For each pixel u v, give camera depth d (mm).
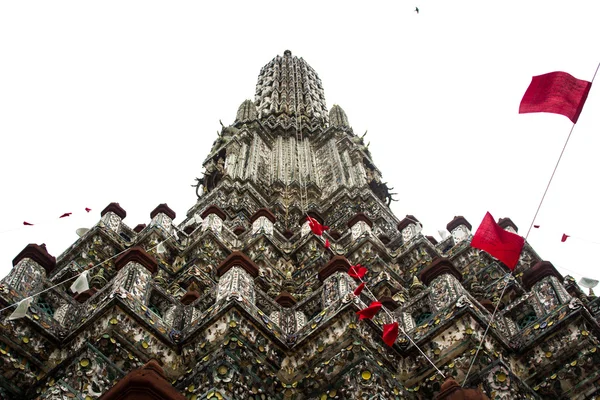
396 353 14820
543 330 14625
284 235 30109
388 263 24672
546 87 12109
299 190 38125
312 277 23719
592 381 13562
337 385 13500
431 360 14469
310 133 48500
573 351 14078
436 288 16328
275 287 23625
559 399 13789
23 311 12945
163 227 25719
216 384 12727
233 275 15828
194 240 25297
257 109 56844
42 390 12875
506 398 13047
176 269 23922
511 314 16141
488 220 13961
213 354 13484
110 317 13578
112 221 25484
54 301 15602
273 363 14156
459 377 13883
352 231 27094
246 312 14328
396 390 13523
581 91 11898
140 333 13883
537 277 16375
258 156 41656
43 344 13836
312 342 14562
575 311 14305
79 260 22516
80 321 14281
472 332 14234
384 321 15758
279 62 68688
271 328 14672
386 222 32938
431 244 25344
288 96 58812
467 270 22672
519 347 14812
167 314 15641
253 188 36281
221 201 33625
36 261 16531
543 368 14266
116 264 16297
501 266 22344
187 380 13305
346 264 16641
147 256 16203
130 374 10172
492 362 13820
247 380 13320
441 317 15008
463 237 25688
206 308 16047
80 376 12453
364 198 35406
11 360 13156
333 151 43188
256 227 27625
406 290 21938
